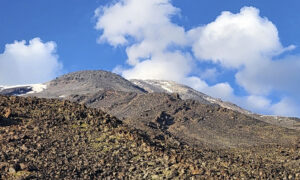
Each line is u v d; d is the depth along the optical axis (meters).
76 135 73.25
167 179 59.78
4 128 72.50
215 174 62.31
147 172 62.09
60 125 77.06
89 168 62.62
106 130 76.75
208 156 81.25
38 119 78.38
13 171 57.94
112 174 62.06
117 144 71.62
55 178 58.16
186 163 65.31
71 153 66.88
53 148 67.31
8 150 64.06
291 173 70.69
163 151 71.06
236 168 69.88
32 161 62.09
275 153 93.56
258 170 69.69
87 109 87.31
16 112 79.88
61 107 85.38
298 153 89.00
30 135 70.88
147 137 83.25
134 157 67.50
